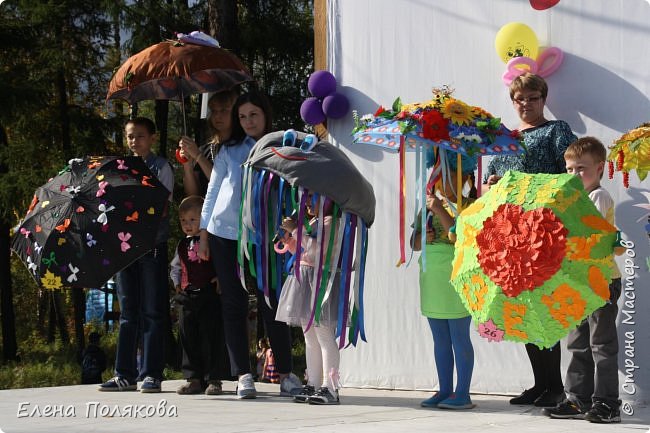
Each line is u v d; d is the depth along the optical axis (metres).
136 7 17.73
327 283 4.49
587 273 3.34
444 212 4.36
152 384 5.22
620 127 4.86
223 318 4.91
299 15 20.17
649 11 4.81
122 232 4.82
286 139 4.53
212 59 5.15
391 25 5.80
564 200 3.38
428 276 4.45
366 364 5.80
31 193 16.73
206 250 5.02
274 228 4.73
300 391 4.94
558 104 5.06
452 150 4.25
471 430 3.45
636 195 4.76
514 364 5.16
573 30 5.03
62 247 4.79
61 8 17.97
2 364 17.30
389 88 5.79
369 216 4.52
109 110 20.48
